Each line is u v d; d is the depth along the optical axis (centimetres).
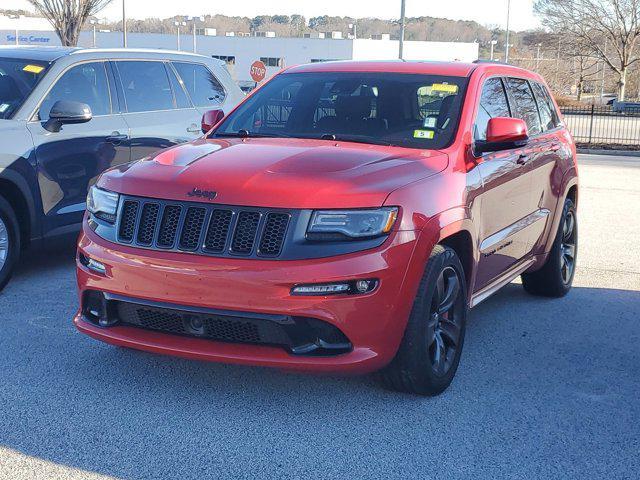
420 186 447
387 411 446
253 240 411
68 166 713
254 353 414
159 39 7231
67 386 467
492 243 536
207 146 500
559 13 6016
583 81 7056
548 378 505
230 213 416
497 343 572
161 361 509
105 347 532
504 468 385
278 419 432
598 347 569
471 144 515
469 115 525
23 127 684
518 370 518
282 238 408
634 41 6003
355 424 428
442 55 7181
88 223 467
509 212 567
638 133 3353
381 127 530
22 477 363
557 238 679
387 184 433
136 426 419
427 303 443
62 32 3061
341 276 404
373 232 415
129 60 802
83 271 454
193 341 426
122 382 475
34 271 733
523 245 609
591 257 878
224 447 398
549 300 697
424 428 426
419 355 443
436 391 466
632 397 477
